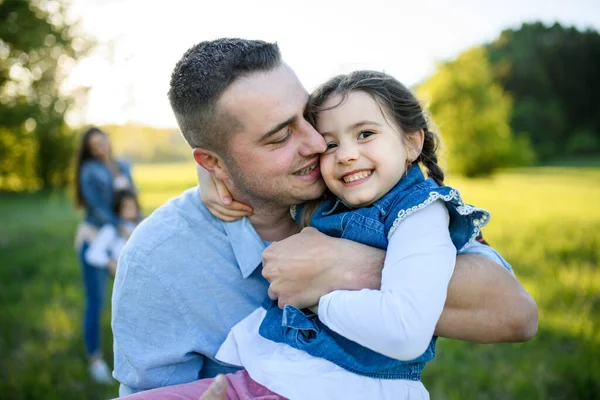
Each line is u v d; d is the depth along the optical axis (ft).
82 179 14.35
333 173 5.20
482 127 87.30
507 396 11.96
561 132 108.27
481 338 4.55
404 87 5.46
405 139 5.33
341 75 5.48
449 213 4.95
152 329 5.45
